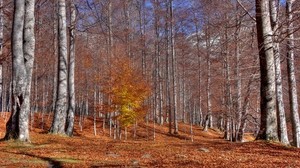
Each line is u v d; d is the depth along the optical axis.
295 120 18.73
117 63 29.81
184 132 39.81
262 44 14.48
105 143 15.60
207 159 10.49
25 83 13.67
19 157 10.80
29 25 14.03
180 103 62.69
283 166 9.09
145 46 44.62
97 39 42.81
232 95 28.42
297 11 14.50
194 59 48.50
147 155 11.50
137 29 46.84
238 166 9.09
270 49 14.52
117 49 33.56
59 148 13.12
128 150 13.02
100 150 12.95
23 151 11.98
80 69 39.62
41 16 33.94
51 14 35.12
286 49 17.98
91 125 38.66
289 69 18.83
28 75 13.81
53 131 19.09
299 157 11.28
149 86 30.95
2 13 25.19
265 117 14.52
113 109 29.38
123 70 29.33
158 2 40.69
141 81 30.12
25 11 14.04
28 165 9.49
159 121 43.81
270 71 14.48
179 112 65.38
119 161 10.41
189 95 64.44
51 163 10.01
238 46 23.72
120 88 28.70
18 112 13.64
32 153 11.66
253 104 29.48
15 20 13.65
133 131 37.56
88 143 15.44
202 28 36.81
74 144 14.84
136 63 40.84
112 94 28.91
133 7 46.75
